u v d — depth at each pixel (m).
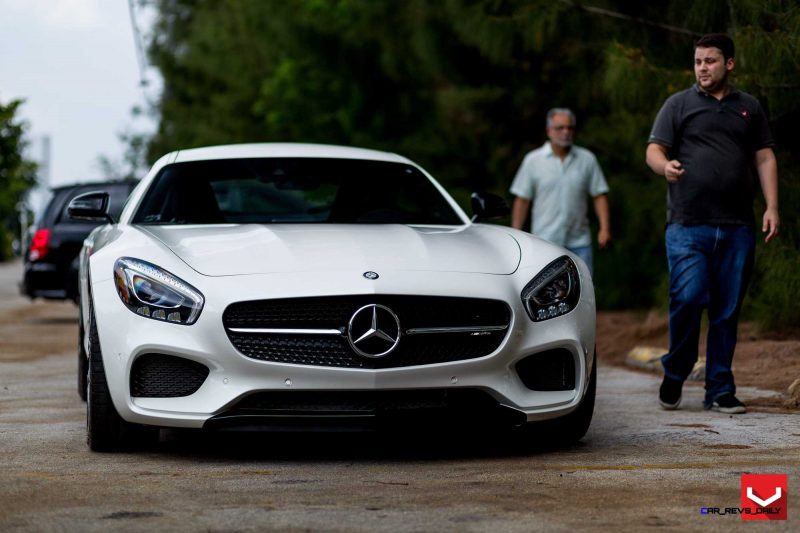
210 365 6.55
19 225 77.75
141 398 6.68
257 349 6.55
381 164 9.02
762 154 8.66
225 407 6.52
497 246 7.45
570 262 7.27
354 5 23.11
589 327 7.14
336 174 8.75
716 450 6.92
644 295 17.86
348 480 6.09
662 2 14.54
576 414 7.11
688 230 8.59
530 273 7.02
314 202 8.43
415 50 20.09
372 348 6.52
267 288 6.57
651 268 17.72
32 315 22.52
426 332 6.59
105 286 6.88
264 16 27.75
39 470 6.38
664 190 15.88
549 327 6.91
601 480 6.02
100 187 20.12
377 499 5.56
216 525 5.00
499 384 6.72
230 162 8.80
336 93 25.48
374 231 7.52
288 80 26.70
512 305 6.76
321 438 7.66
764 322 12.52
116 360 6.69
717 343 8.63
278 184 8.55
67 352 14.64
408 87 23.16
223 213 8.25
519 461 6.71
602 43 14.82
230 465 6.59
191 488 5.86
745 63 11.12
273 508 5.35
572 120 11.62
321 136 25.94
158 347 6.59
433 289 6.63
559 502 5.46
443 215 8.58
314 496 5.64
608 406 9.09
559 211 11.70
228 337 6.53
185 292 6.63
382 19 22.70
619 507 5.34
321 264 6.76
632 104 13.19
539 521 5.06
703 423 8.03
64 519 5.11
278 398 6.58
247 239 7.25
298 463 6.66
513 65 18.88
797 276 11.48
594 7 14.94
